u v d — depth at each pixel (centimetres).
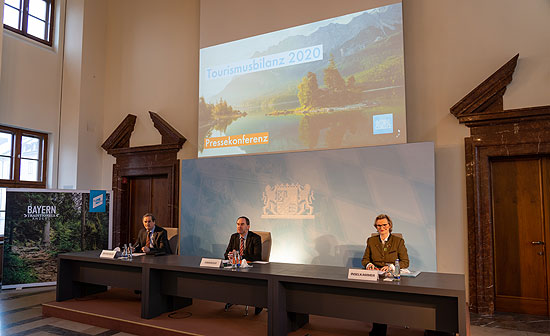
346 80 514
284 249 520
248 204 558
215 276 351
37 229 577
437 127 478
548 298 426
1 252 625
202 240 589
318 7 546
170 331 336
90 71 735
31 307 455
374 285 272
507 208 452
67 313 402
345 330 336
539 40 437
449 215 461
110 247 633
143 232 473
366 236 474
